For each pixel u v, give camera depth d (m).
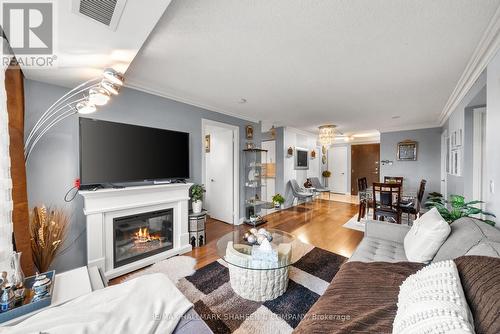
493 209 1.75
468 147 2.83
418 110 3.78
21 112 1.71
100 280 1.42
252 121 4.47
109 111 2.43
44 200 2.05
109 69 1.64
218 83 2.58
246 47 1.79
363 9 1.35
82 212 2.26
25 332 0.82
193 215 2.99
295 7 1.33
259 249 1.85
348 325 0.94
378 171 7.25
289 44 1.75
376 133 6.40
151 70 2.24
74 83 2.09
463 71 2.22
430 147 5.05
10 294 1.08
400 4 1.30
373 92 2.87
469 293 0.87
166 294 1.11
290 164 5.77
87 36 1.37
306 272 2.27
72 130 2.21
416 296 0.88
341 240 3.26
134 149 2.44
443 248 1.50
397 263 1.54
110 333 0.85
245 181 4.34
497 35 1.56
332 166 8.20
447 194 4.34
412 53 1.88
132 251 2.55
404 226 2.13
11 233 1.41
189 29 1.55
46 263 1.83
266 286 1.79
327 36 1.64
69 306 0.98
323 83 2.57
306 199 6.35
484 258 0.98
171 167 2.78
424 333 0.68
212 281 2.11
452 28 1.53
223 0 1.28
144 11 1.16
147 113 2.76
